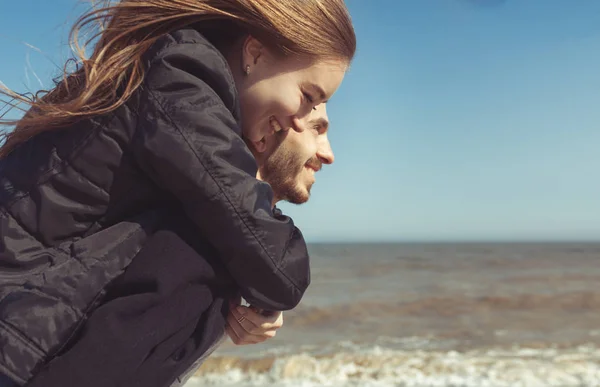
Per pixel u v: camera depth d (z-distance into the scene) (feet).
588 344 31.19
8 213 3.04
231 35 3.54
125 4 3.32
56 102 3.42
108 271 2.99
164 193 3.22
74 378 2.67
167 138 2.97
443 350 29.30
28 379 2.69
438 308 51.47
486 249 286.05
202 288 3.13
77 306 2.87
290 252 3.18
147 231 3.15
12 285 2.90
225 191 2.99
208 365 23.91
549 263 129.39
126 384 2.76
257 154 3.73
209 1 3.32
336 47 3.45
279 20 3.28
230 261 3.10
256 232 3.04
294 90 3.46
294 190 3.87
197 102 3.10
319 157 3.93
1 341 2.66
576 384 20.97
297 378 22.31
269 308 3.22
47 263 3.01
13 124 3.24
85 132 3.12
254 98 3.49
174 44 3.21
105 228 3.19
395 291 68.44
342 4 3.50
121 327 2.80
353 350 29.73
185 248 3.09
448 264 128.47
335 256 193.77
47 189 3.06
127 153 3.09
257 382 21.97
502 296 59.47
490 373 22.58
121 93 3.17
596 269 105.60
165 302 2.97
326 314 48.19
